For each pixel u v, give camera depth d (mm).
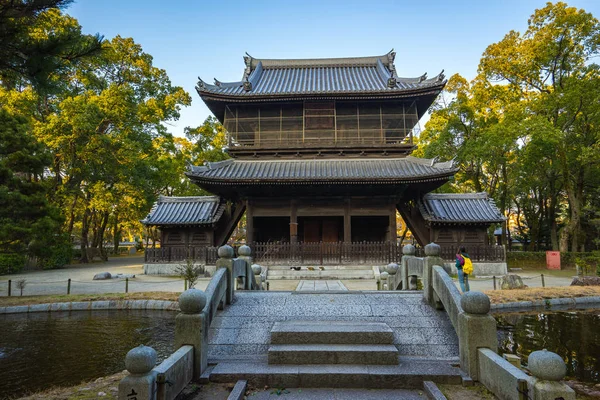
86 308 14328
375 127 27641
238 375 5551
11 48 6617
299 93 25922
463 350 5684
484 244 25047
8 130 24875
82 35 7328
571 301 15086
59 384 7246
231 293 8258
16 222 24125
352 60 34625
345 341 6316
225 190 26359
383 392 5297
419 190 26422
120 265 35125
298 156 27094
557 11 29984
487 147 29531
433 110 38469
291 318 7469
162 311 14164
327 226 30812
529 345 9742
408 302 8023
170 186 50531
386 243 23266
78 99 30609
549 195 38000
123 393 4133
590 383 6969
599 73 27375
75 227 57625
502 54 32531
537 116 28156
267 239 31297
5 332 11289
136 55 40062
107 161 33375
